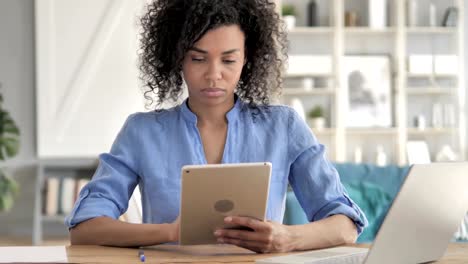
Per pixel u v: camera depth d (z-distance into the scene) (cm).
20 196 737
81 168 747
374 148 754
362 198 444
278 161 224
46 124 722
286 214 412
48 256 169
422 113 755
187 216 183
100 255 184
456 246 208
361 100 752
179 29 222
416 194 157
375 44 755
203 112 223
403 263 165
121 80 725
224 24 205
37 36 721
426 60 755
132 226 201
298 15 750
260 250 190
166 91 239
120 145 224
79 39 724
